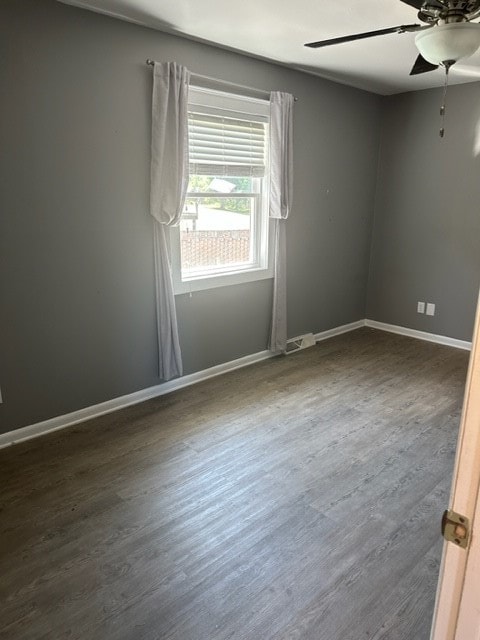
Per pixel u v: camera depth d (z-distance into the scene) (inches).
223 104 135.6
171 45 121.2
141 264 128.1
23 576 74.3
